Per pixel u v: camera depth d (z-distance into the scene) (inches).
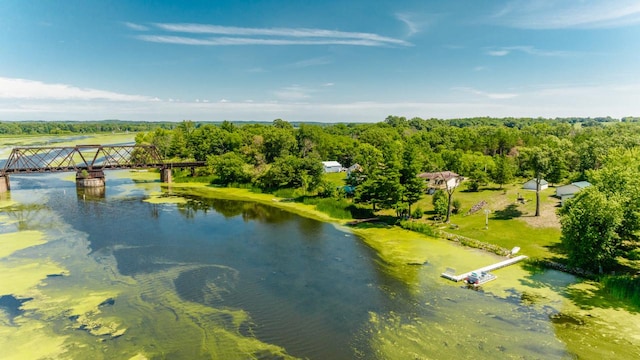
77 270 1786.4
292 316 1379.2
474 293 1550.2
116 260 1919.3
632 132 4633.4
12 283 1633.9
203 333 1269.7
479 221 2500.0
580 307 1417.3
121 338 1233.4
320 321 1346.0
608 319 1330.0
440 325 1314.0
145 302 1478.8
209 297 1524.4
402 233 2412.6
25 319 1342.3
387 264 1883.6
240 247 2138.3
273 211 3075.8
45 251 2044.8
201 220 2751.0
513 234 2236.7
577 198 1752.0
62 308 1423.5
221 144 5895.7
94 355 1143.0
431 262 1905.8
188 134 6761.8
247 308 1438.2
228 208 3181.6
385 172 2659.9
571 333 1249.4
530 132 6186.0
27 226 2549.2
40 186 4303.6
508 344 1198.3
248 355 1153.4
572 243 1680.6
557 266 1774.1
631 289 1472.7
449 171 3937.0
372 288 1608.0
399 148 4158.5
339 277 1724.9
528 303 1456.7
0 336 1234.0
